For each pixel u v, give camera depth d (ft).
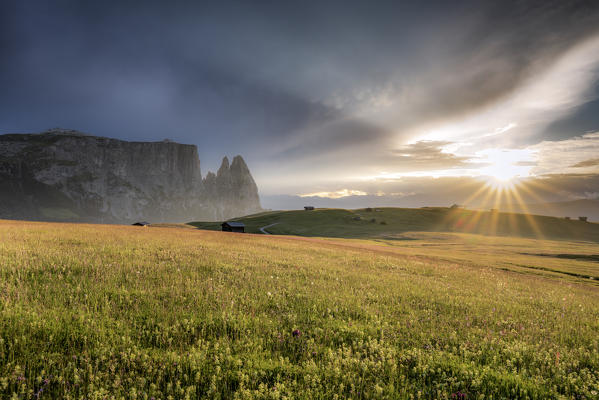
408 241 366.63
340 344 19.85
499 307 35.35
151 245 64.75
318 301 29.35
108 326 19.16
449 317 28.07
